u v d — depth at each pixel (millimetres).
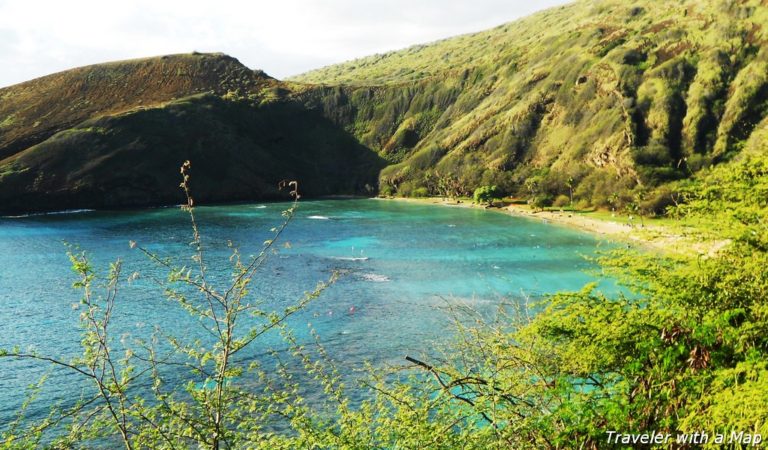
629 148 140000
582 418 8266
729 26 153250
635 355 8953
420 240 101312
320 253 88000
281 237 104125
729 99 138625
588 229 110875
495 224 122812
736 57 145875
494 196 162625
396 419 7758
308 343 43312
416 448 7145
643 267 10562
